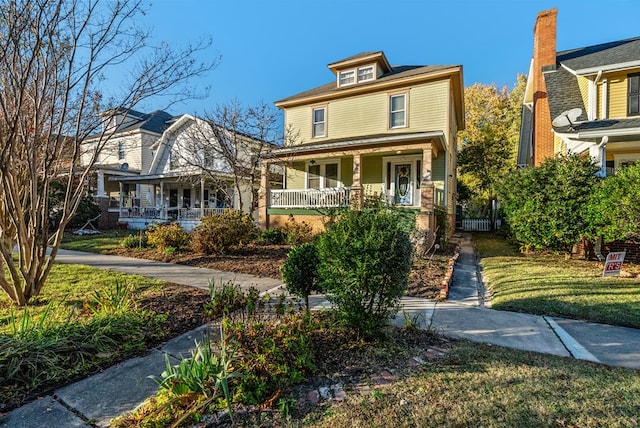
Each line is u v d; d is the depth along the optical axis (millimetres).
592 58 10766
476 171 22469
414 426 2119
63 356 2852
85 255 9500
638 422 2145
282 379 2578
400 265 3262
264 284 6055
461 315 4406
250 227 10219
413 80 13125
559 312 4453
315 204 12078
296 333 3053
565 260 8445
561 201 8141
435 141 11258
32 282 4699
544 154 13562
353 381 2664
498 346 3404
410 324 3777
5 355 2611
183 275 6730
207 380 2438
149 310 4246
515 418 2188
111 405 2350
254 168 14000
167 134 19922
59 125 4688
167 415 2145
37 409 2279
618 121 9148
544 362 3008
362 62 14484
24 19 3939
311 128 15469
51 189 14680
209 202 20438
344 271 3244
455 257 8688
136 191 22109
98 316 3643
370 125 14141
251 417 2195
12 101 4355
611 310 4422
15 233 4906
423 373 2793
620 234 6730
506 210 10211
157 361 3002
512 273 6855
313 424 2139
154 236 9820
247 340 2881
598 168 8102
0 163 3986
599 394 2467
